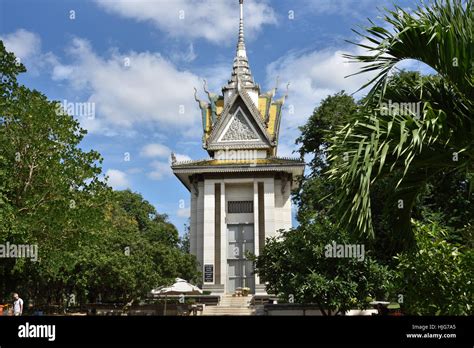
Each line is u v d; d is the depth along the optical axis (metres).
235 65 49.44
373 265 17.03
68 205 17.09
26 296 34.78
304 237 18.28
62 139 17.61
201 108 48.69
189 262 38.19
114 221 42.03
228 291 42.88
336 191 7.60
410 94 8.24
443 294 10.06
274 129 47.50
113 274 30.50
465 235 12.38
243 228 44.41
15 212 15.65
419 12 7.75
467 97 7.38
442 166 7.96
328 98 36.03
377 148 6.99
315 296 17.28
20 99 17.02
